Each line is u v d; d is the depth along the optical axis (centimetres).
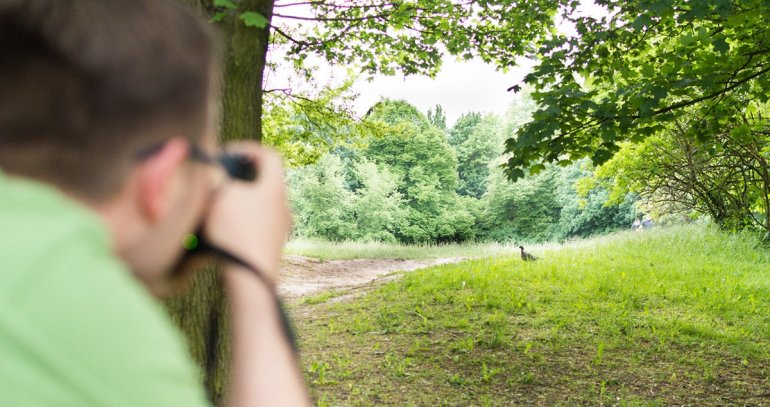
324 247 2777
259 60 315
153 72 50
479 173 6206
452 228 5025
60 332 42
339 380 645
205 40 57
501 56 941
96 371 43
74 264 45
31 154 48
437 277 1259
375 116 1841
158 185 52
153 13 53
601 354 750
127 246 54
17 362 41
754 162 1678
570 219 4900
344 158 5234
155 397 44
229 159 67
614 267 1341
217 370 292
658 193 2092
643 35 696
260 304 62
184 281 63
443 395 612
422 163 5016
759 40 614
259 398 58
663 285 1136
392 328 871
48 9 48
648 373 698
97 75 48
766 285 1163
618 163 1839
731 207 1850
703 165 1777
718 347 800
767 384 669
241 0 297
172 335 49
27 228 45
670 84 611
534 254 1695
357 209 4434
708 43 598
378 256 2623
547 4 809
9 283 42
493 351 760
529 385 651
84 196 50
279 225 68
